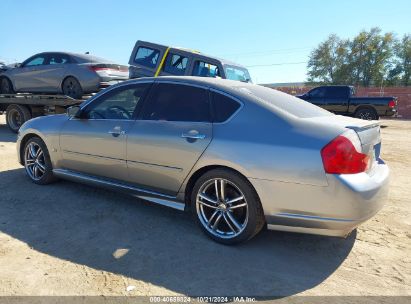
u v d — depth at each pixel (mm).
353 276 3037
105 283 2816
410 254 3451
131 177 4129
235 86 3754
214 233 3559
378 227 4074
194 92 3814
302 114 3496
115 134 4180
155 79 4168
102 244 3465
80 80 9539
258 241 3623
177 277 2938
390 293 2807
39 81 10445
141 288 2766
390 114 15648
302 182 3047
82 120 4652
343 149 2969
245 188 3303
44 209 4312
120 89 4406
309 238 3717
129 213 4254
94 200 4652
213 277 2953
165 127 3820
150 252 3336
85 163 4578
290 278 2977
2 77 11406
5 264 3047
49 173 5105
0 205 4414
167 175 3789
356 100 16188
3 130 11555
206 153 3467
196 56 9734
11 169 6121
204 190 3609
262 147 3213
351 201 2932
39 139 5145
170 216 4195
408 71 67188
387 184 3326
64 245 3424
